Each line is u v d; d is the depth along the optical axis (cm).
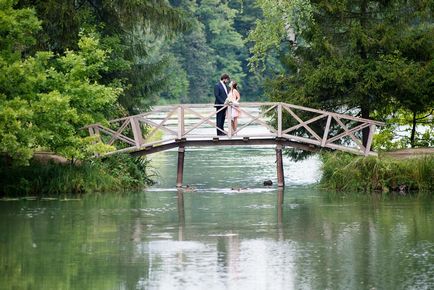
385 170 5125
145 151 5459
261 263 3475
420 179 5088
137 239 3891
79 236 3953
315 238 3888
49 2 5438
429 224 4138
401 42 5500
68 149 5000
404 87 5356
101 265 3472
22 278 3309
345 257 3556
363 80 5412
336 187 5256
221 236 3944
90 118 5081
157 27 5884
